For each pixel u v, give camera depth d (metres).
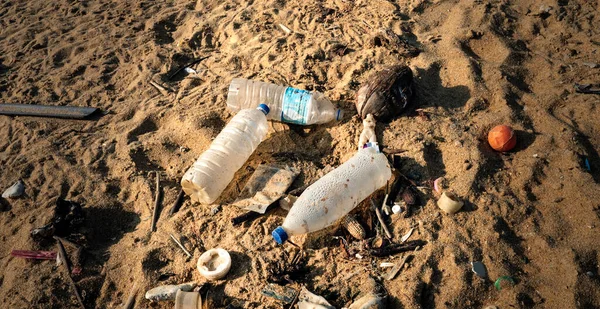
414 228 0.67
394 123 0.81
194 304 0.60
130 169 0.80
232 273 0.64
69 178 0.80
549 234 0.65
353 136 0.80
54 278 0.67
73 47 1.14
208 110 0.88
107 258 0.69
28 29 1.23
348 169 0.69
